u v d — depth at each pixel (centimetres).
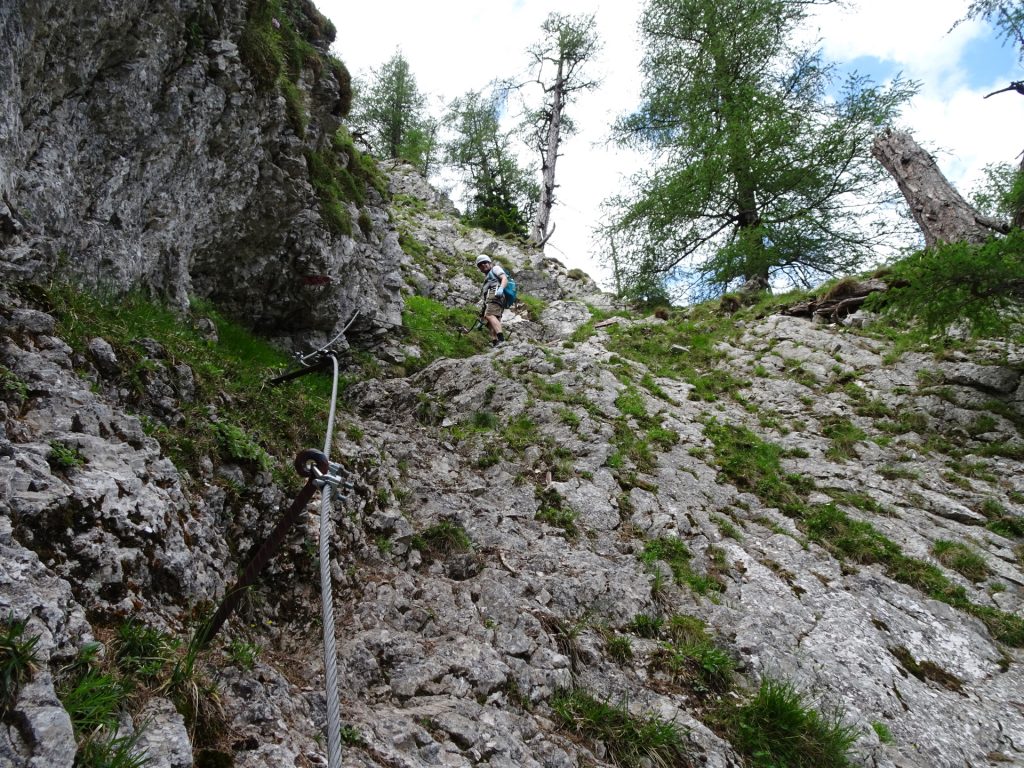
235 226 730
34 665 196
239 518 402
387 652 404
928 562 732
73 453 304
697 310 1695
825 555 714
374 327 1023
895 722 506
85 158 518
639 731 420
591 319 1717
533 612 503
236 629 342
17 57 417
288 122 756
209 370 512
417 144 3391
